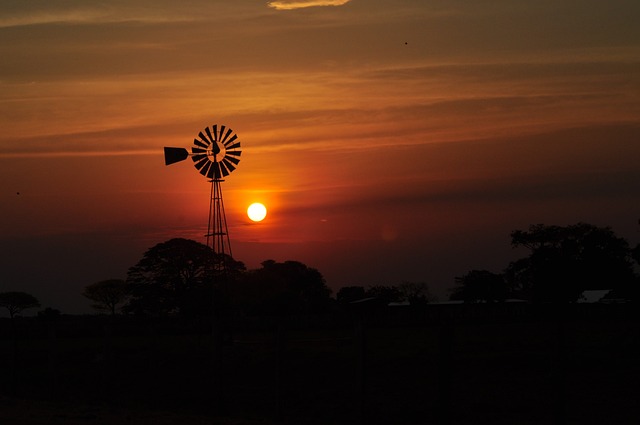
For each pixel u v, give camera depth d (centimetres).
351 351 4434
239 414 3036
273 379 3978
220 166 6091
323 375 3916
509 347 4325
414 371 3816
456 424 2827
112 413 2559
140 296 9150
